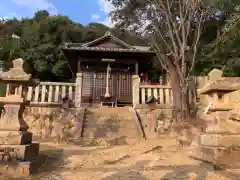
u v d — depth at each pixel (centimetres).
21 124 474
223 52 1264
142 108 1034
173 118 899
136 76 1165
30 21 3319
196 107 934
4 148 434
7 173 421
